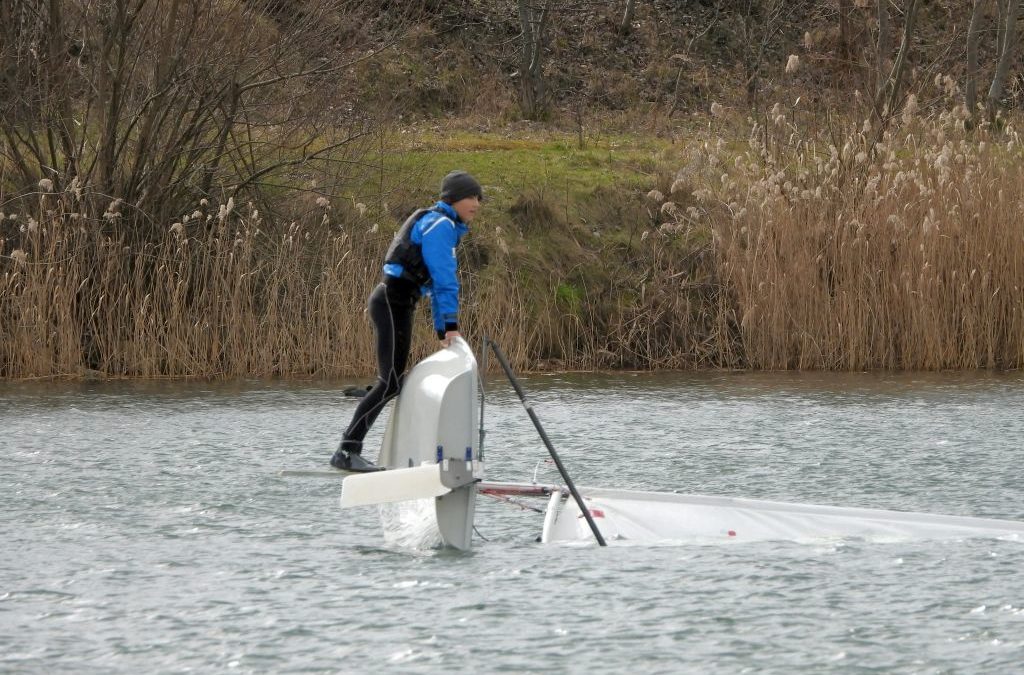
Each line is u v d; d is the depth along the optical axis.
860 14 112.75
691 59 133.00
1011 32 103.25
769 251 67.31
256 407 51.75
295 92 69.81
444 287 28.31
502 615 22.11
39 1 65.31
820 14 130.12
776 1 132.50
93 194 64.12
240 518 30.67
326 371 64.44
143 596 23.53
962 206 66.81
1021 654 19.86
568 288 71.56
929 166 67.56
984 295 66.50
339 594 23.53
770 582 24.19
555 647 20.34
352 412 50.28
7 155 65.50
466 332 67.56
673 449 41.25
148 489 34.22
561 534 28.19
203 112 67.81
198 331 63.88
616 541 27.86
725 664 19.50
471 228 72.62
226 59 66.06
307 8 68.81
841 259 67.12
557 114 116.56
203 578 24.83
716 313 70.69
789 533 28.39
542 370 67.81
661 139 101.31
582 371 67.50
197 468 37.53
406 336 29.53
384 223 71.19
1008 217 66.81
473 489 27.27
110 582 24.55
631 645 20.42
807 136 76.06
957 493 33.69
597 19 136.75
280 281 65.19
